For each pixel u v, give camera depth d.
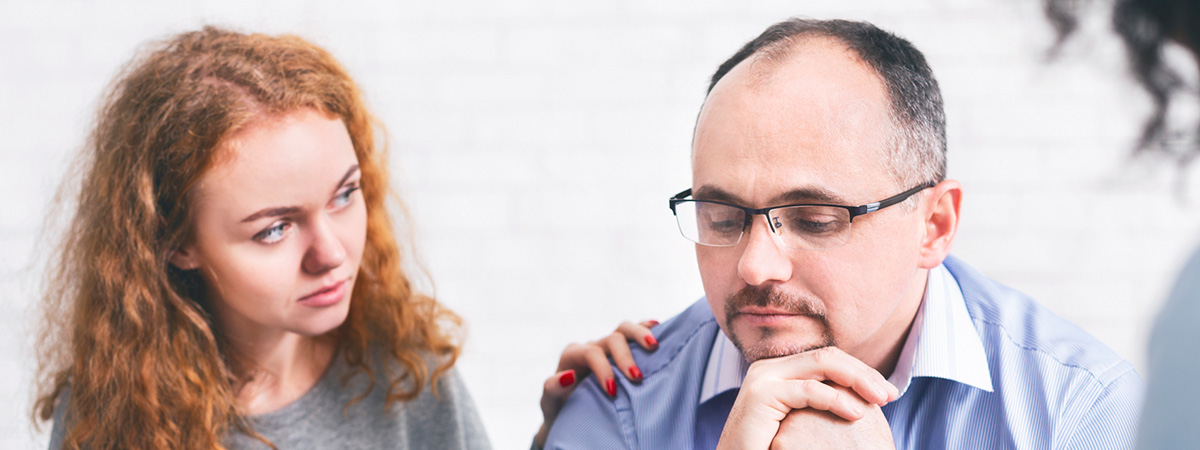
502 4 2.28
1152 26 0.48
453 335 1.23
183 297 0.97
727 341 0.96
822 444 0.72
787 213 0.73
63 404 1.03
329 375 1.10
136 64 0.98
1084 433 0.82
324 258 0.90
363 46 2.30
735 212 0.75
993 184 2.12
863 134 0.72
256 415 1.03
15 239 2.30
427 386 1.15
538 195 2.31
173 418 0.97
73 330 1.00
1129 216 2.07
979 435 0.86
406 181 2.20
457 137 2.31
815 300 0.75
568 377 1.05
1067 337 0.90
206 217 0.88
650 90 2.27
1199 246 0.46
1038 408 0.85
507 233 2.32
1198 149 0.53
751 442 0.75
